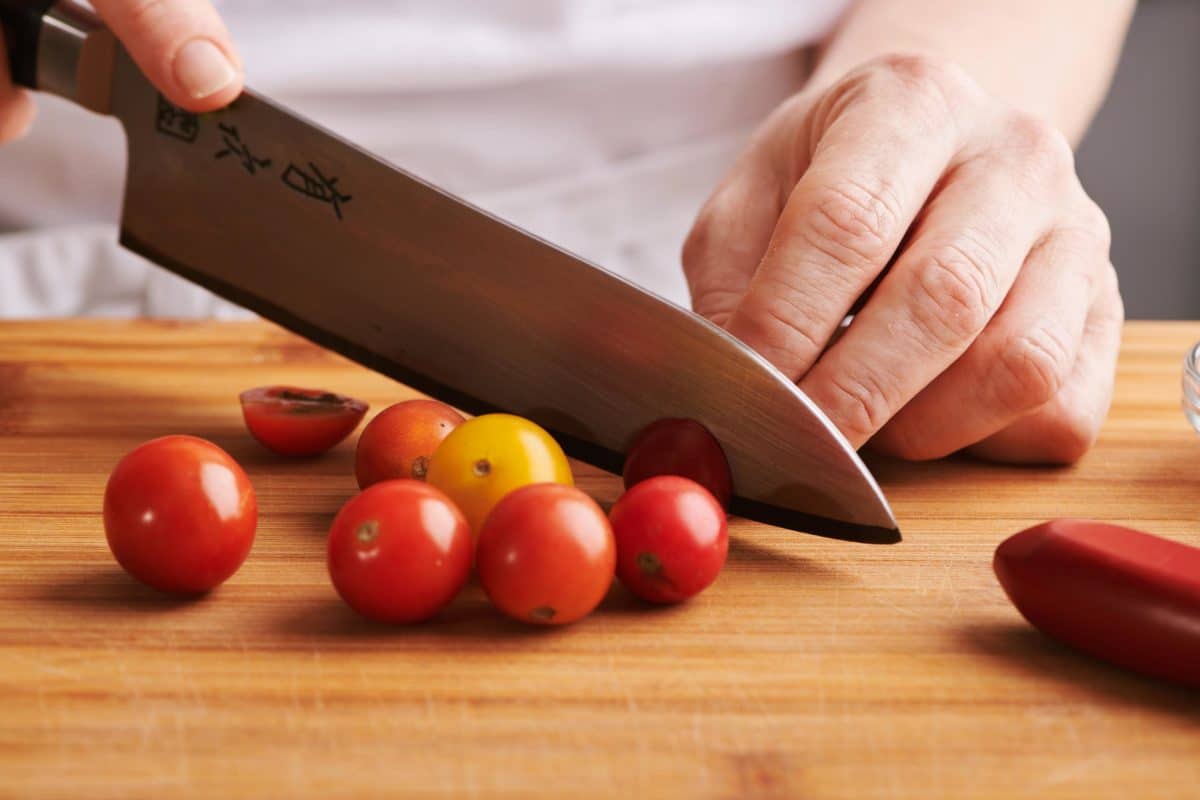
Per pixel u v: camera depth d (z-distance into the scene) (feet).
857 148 3.84
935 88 4.10
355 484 4.14
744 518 3.91
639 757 2.65
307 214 4.41
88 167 6.53
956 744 2.70
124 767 2.59
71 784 2.53
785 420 3.61
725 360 3.68
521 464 3.48
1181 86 9.39
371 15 6.24
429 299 4.26
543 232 6.93
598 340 3.95
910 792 2.54
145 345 5.67
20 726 2.72
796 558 3.62
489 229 4.08
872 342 3.69
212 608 3.26
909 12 6.25
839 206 3.67
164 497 3.17
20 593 3.32
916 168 3.84
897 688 2.91
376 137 6.56
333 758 2.63
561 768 2.61
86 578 3.42
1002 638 3.15
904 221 3.74
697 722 2.78
